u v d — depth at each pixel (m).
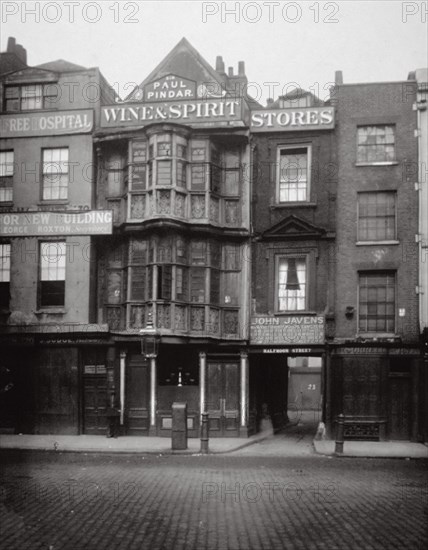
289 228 24.61
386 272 24.05
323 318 24.02
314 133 24.80
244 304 24.58
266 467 17.17
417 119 24.22
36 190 25.47
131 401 24.33
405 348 23.17
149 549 9.19
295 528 10.45
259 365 25.58
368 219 24.34
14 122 25.78
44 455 19.72
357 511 11.70
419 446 21.70
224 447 21.00
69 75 25.83
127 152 25.03
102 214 24.81
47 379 24.62
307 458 19.23
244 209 24.84
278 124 24.88
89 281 24.80
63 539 9.72
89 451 20.39
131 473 15.95
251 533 10.12
